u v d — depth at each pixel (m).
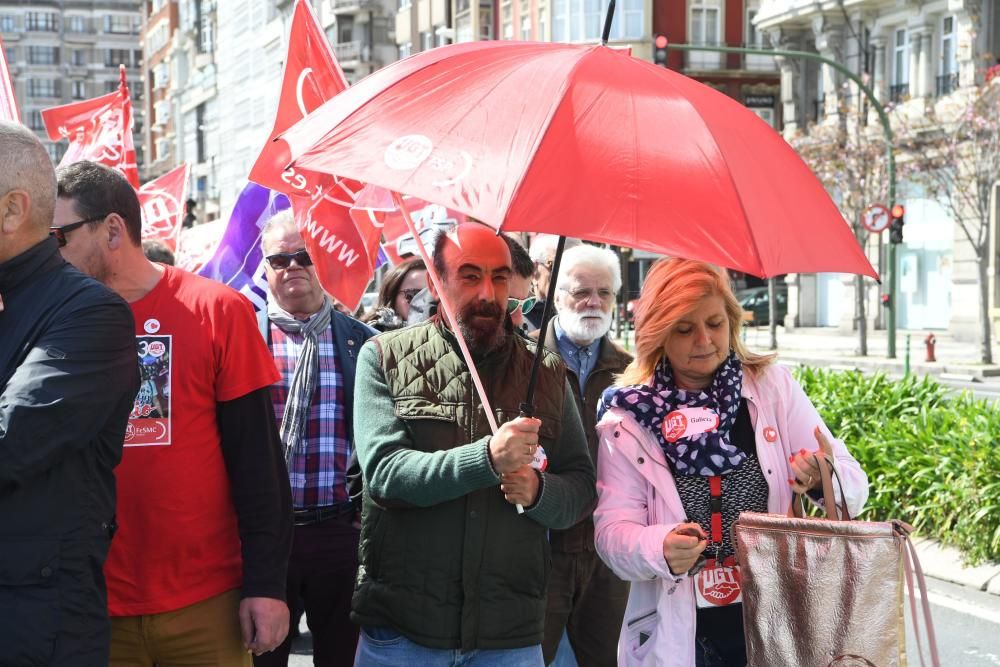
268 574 3.38
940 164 27.33
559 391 3.56
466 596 3.35
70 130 6.78
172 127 92.06
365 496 3.50
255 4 64.81
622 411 3.43
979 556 6.98
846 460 3.41
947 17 32.31
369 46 61.22
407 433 3.42
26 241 2.79
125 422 2.89
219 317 3.39
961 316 31.62
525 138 2.77
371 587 3.45
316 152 2.96
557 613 4.41
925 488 7.45
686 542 3.20
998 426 7.42
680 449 3.36
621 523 3.36
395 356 3.50
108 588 3.28
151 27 103.12
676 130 2.85
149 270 3.42
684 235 2.70
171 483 3.30
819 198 3.08
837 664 3.02
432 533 3.37
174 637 3.33
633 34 45.62
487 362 3.49
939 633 6.13
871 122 33.84
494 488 3.40
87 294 2.78
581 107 2.83
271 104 61.53
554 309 5.84
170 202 7.36
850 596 3.02
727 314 3.42
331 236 5.28
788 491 3.40
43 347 2.70
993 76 26.36
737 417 3.44
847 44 36.22
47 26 143.88
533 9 47.84
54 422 2.65
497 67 2.99
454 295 3.43
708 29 46.78
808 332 37.88
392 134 2.92
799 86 38.72
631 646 3.42
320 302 4.61
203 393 3.36
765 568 3.10
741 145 2.95
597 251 4.81
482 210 2.67
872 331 35.44
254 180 5.23
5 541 2.67
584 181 2.71
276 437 3.51
